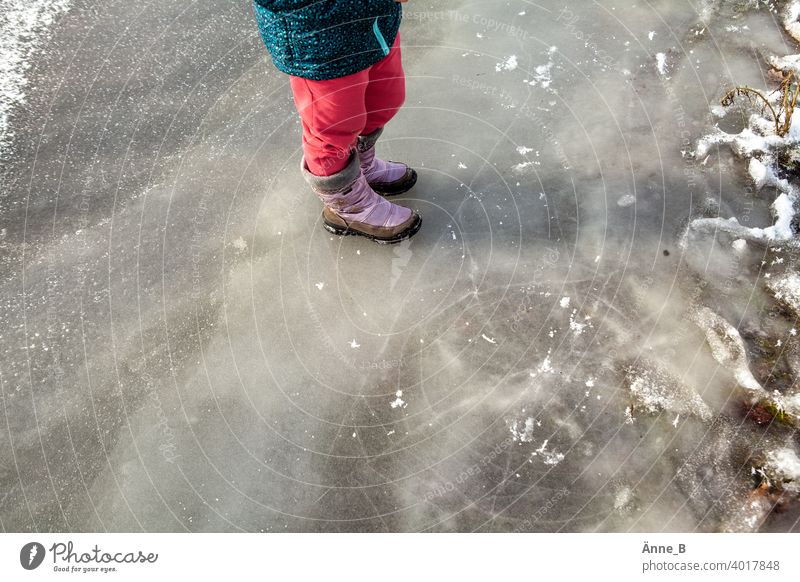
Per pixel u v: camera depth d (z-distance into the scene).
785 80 2.11
